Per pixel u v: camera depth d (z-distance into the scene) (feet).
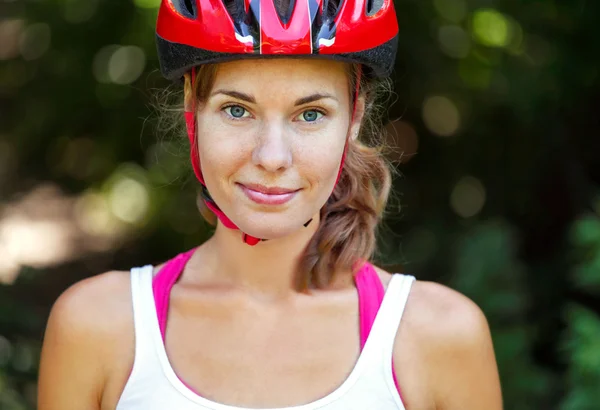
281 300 5.48
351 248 5.56
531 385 11.95
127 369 5.34
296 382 5.27
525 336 12.33
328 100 4.95
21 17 18.13
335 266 5.53
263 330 5.41
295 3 4.78
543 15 15.10
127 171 20.13
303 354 5.34
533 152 16.74
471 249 12.85
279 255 5.42
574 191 16.16
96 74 18.07
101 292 5.55
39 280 17.71
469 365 5.50
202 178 5.53
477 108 17.04
